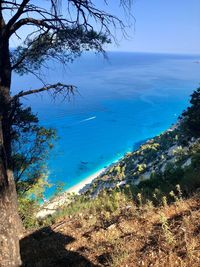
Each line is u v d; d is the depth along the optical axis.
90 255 7.90
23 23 10.38
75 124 105.44
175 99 153.62
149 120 112.81
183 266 6.04
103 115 119.44
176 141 41.91
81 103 140.12
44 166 19.77
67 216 12.44
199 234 6.72
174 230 7.29
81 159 71.50
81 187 55.94
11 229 6.65
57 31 11.03
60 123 105.81
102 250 7.93
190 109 23.17
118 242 7.84
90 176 61.69
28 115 17.52
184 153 21.88
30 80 190.88
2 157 6.43
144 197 10.58
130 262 6.77
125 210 10.04
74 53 12.25
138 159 46.09
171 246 6.72
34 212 17.41
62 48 12.34
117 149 81.38
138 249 7.20
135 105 140.00
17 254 6.80
